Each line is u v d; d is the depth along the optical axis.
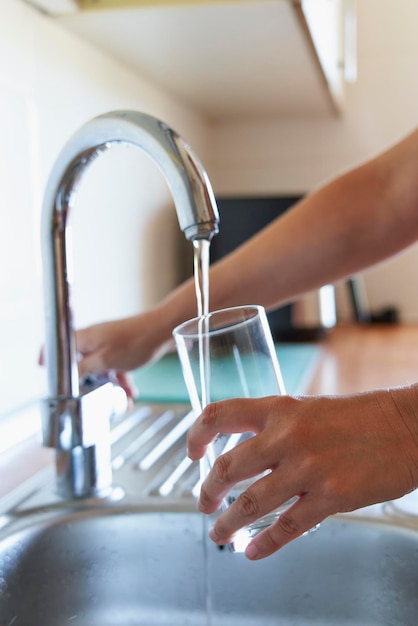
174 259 1.78
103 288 1.33
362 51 2.16
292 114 2.11
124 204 1.44
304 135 2.18
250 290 0.85
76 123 1.19
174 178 0.55
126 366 0.84
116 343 0.82
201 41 1.24
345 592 0.69
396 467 0.45
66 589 0.69
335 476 0.45
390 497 0.46
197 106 1.92
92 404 0.71
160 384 1.24
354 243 0.85
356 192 0.85
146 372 1.35
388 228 0.84
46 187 0.67
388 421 0.47
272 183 2.20
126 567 0.72
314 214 0.85
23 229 1.01
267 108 1.98
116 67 1.38
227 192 2.22
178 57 1.36
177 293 0.83
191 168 0.55
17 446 0.92
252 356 0.56
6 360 0.97
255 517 0.46
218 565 0.71
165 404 1.13
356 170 0.86
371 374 1.26
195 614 0.71
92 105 1.26
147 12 1.08
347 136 2.17
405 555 0.67
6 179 0.97
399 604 0.67
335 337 1.79
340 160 2.18
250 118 2.16
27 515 0.70
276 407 0.47
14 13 0.99
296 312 1.70
